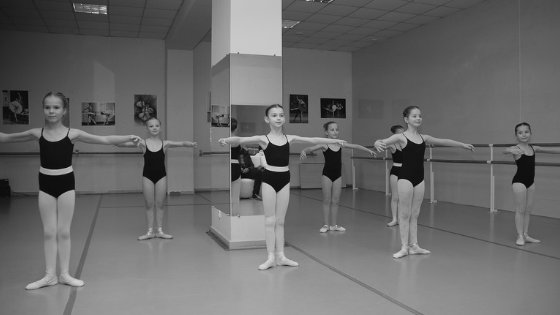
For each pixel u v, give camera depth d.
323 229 6.14
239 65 5.18
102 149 11.03
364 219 7.24
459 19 9.18
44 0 8.34
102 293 3.55
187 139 10.94
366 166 12.37
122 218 7.32
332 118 12.82
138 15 9.27
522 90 7.79
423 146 4.72
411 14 9.38
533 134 7.59
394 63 11.23
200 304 3.27
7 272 4.16
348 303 3.28
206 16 8.05
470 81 8.91
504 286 3.68
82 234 5.99
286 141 4.30
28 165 10.57
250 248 5.16
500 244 5.29
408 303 3.27
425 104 10.17
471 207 8.59
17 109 10.43
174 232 6.15
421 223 6.78
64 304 3.29
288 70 12.45
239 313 3.08
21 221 6.94
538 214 7.54
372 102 12.12
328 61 12.82
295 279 3.91
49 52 10.63
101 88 10.98
